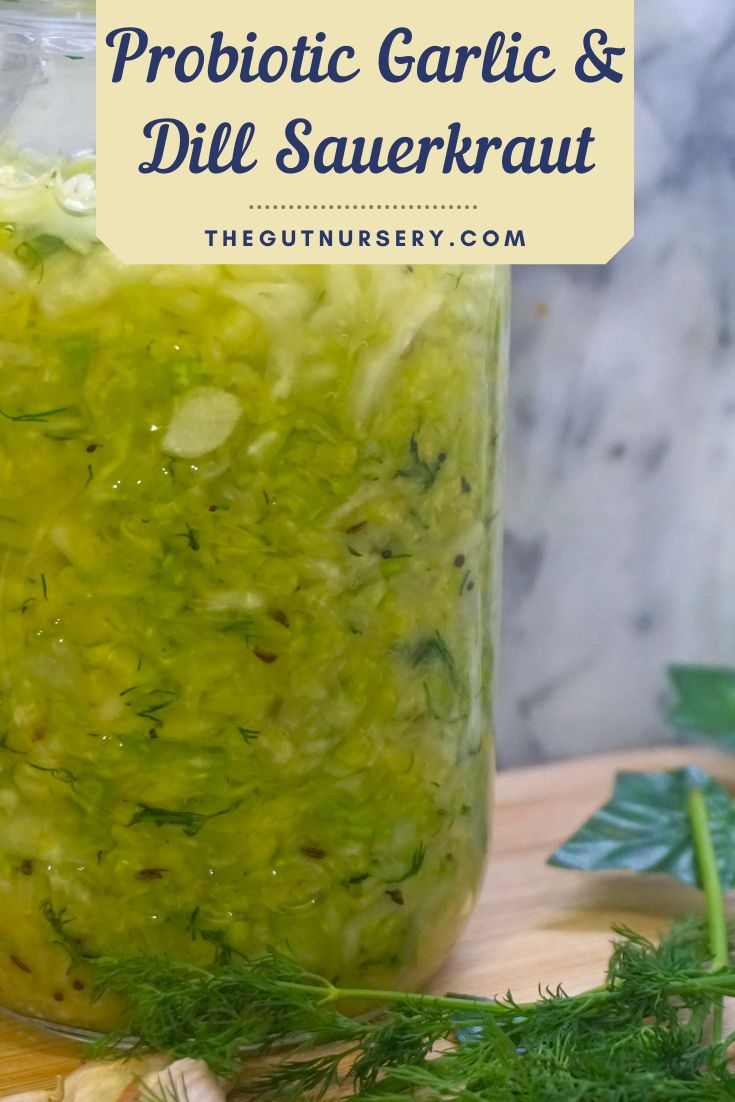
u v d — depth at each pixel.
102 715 0.39
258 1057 0.41
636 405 0.56
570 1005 0.40
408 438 0.39
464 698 0.42
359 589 0.39
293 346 0.38
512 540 0.56
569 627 0.58
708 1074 0.39
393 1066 0.39
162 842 0.39
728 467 0.58
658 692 0.59
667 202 0.55
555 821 0.53
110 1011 0.41
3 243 0.38
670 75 0.54
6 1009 0.43
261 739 0.39
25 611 0.39
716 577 0.59
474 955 0.46
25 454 0.38
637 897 0.49
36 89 0.39
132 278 0.37
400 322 0.39
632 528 0.57
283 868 0.40
